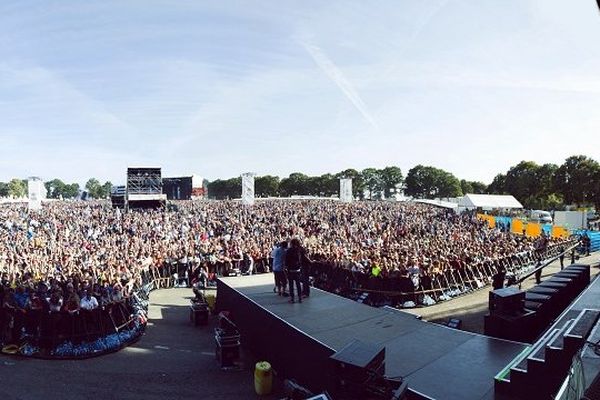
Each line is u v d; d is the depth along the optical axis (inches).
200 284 958.4
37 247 1037.8
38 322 524.4
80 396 400.5
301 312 498.3
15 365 474.0
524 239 1141.7
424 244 1005.8
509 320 428.8
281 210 2201.0
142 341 578.6
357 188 5836.6
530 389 298.7
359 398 253.8
